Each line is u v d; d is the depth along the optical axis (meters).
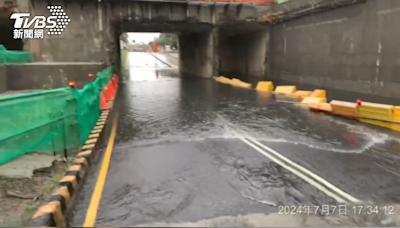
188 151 6.84
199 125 9.41
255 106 12.92
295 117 10.69
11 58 18.72
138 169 5.73
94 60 22.81
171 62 56.44
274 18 22.75
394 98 13.39
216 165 5.94
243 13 24.34
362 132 8.62
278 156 6.49
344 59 16.50
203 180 5.21
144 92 17.69
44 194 4.66
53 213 3.73
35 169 5.62
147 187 4.92
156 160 6.24
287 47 22.41
